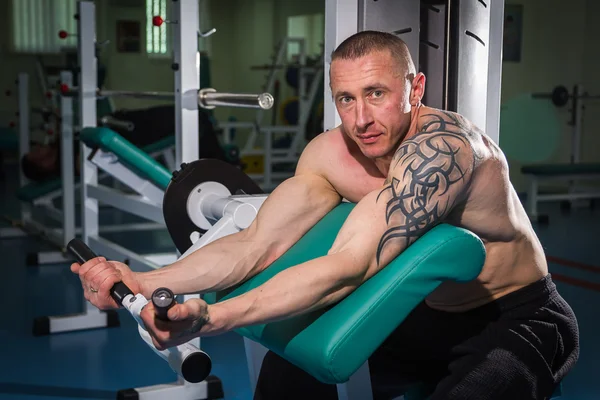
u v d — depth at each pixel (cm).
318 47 901
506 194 125
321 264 106
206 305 96
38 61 635
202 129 435
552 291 136
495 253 129
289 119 797
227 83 943
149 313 94
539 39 650
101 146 243
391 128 119
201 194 184
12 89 861
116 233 497
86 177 310
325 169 143
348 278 108
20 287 361
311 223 140
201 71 550
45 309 325
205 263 131
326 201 142
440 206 110
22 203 490
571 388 238
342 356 103
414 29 161
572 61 666
